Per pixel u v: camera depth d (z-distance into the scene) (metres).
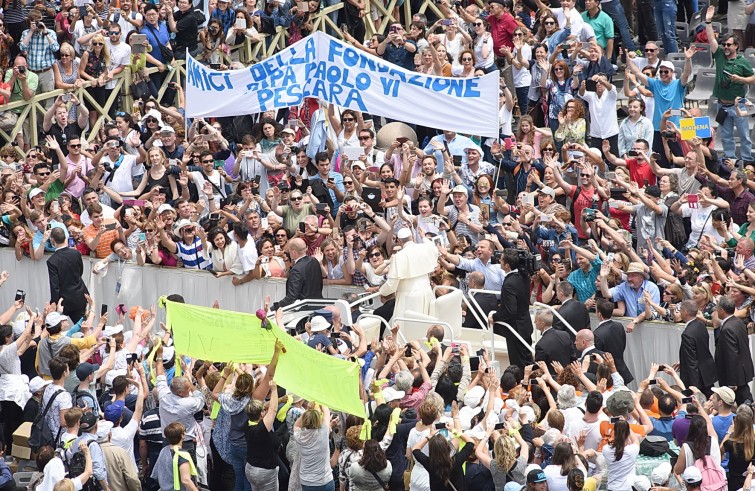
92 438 30.97
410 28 56.31
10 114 49.69
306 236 40.72
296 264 38.03
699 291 35.66
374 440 29.84
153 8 52.34
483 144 49.31
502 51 51.81
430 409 29.75
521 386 31.47
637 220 42.53
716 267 37.16
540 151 47.53
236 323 32.41
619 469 29.14
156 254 41.69
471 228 41.16
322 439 30.50
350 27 56.16
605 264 37.31
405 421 30.86
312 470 30.53
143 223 42.94
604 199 43.28
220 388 32.56
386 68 45.16
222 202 44.00
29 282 43.53
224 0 53.66
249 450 31.03
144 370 34.19
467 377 32.31
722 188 44.34
